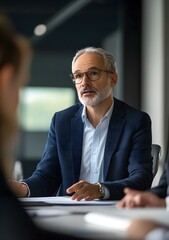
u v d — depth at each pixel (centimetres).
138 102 912
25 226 137
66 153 379
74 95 1327
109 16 1084
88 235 159
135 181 334
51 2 1057
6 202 137
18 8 1051
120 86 924
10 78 142
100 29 1152
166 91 830
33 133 1274
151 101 870
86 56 392
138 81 916
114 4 1053
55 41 1308
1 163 139
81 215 214
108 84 389
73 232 163
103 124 380
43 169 381
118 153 372
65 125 388
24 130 1268
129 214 195
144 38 909
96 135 379
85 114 384
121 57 930
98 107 381
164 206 233
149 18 888
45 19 1199
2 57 140
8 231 135
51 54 1327
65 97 1336
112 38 1036
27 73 148
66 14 1134
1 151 139
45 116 1308
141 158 366
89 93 382
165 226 161
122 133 377
